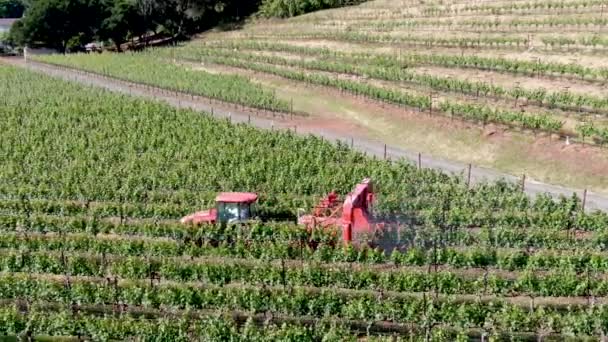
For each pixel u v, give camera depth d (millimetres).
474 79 76625
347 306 32500
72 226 43750
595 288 33875
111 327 31516
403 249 39188
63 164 56875
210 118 68625
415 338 30656
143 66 102250
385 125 68625
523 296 35062
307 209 44219
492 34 92875
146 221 45688
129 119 69250
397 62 86938
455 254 37156
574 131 58469
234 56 104812
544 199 44719
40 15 133125
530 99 65875
